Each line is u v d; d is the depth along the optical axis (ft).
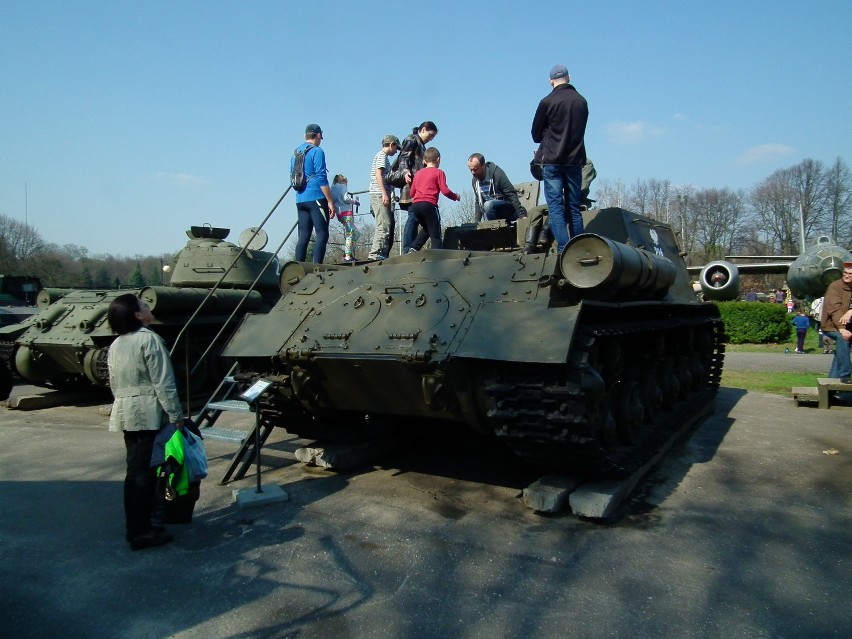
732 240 241.55
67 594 15.79
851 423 35.55
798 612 14.46
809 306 111.34
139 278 164.86
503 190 33.30
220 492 23.68
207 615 14.62
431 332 20.83
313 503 22.33
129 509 18.29
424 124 36.42
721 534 19.19
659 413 31.09
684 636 13.47
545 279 20.89
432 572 16.66
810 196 238.27
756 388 49.01
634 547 18.19
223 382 25.86
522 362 18.62
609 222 30.30
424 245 36.04
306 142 36.76
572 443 18.75
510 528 19.75
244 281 53.36
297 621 14.26
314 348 22.41
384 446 28.02
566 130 26.25
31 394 48.34
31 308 70.23
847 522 20.21
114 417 18.25
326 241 37.01
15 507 22.50
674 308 30.66
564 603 14.94
